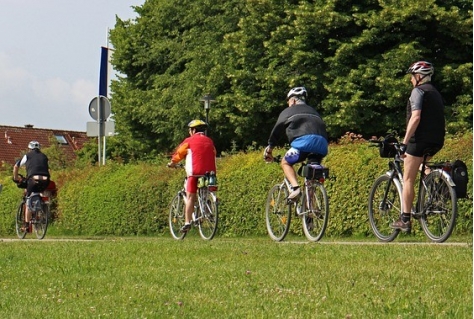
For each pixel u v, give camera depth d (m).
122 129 59.69
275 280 9.07
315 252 11.96
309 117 15.15
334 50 45.31
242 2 51.00
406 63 42.75
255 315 7.01
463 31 43.34
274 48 46.44
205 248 13.12
